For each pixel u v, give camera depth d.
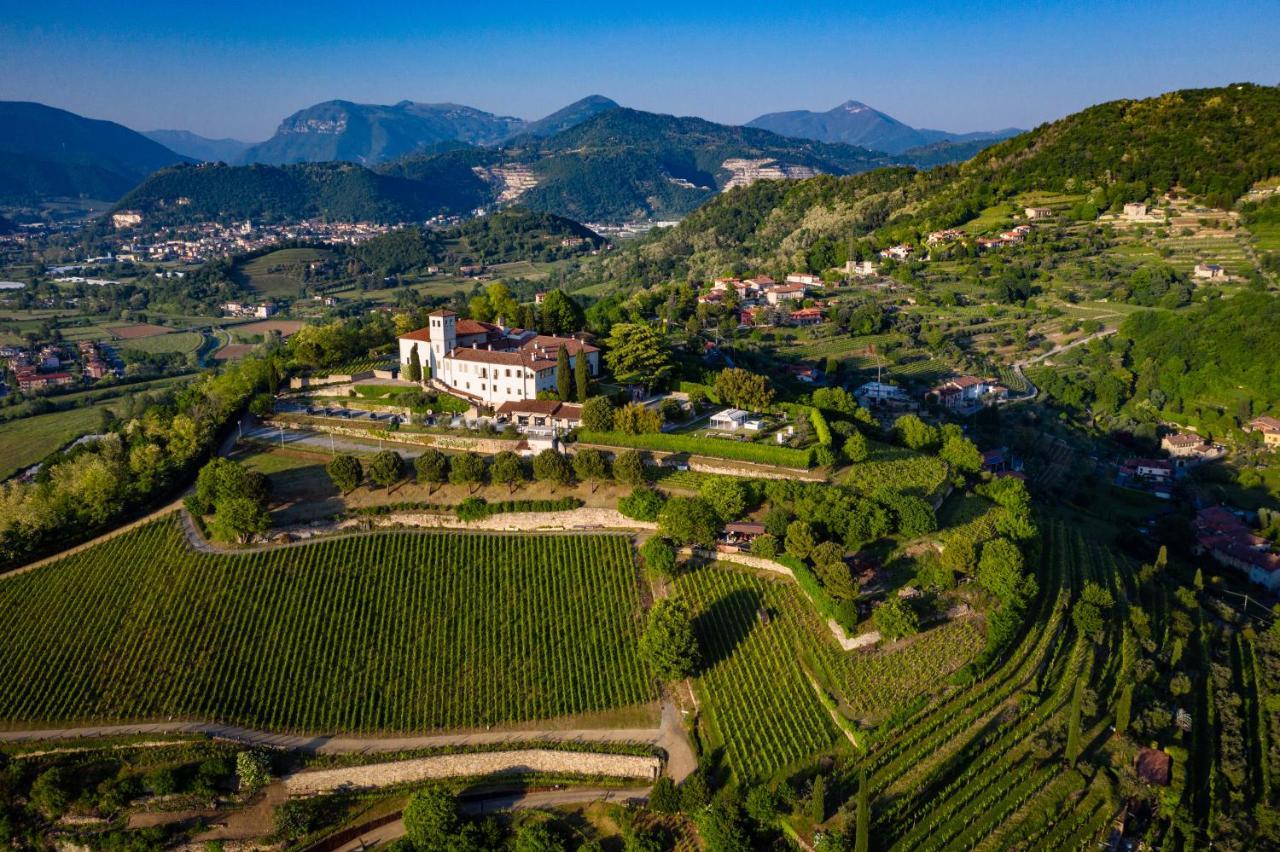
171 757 87.75
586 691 95.69
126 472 129.00
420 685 96.81
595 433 134.50
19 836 84.31
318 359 173.25
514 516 118.50
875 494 115.38
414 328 193.25
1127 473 182.38
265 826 83.88
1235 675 109.00
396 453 125.31
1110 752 88.31
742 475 126.44
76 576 110.19
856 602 100.88
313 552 113.06
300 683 96.38
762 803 77.88
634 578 109.88
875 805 78.62
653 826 81.25
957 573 107.12
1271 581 137.75
